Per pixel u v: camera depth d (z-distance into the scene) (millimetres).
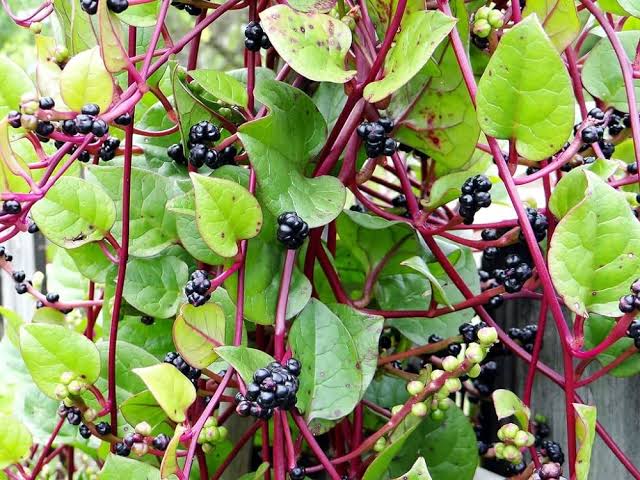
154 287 454
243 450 515
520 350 444
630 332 371
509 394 371
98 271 466
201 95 483
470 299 446
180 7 466
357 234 486
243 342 416
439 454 475
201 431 392
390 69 393
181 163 487
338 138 436
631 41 470
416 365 570
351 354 402
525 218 361
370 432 535
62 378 412
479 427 570
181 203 397
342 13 451
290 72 496
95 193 441
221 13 426
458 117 434
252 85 436
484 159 529
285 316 407
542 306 430
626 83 386
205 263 460
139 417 428
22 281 496
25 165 383
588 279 354
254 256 411
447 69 426
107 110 385
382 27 434
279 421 377
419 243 484
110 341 426
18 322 552
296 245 394
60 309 510
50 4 474
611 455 500
